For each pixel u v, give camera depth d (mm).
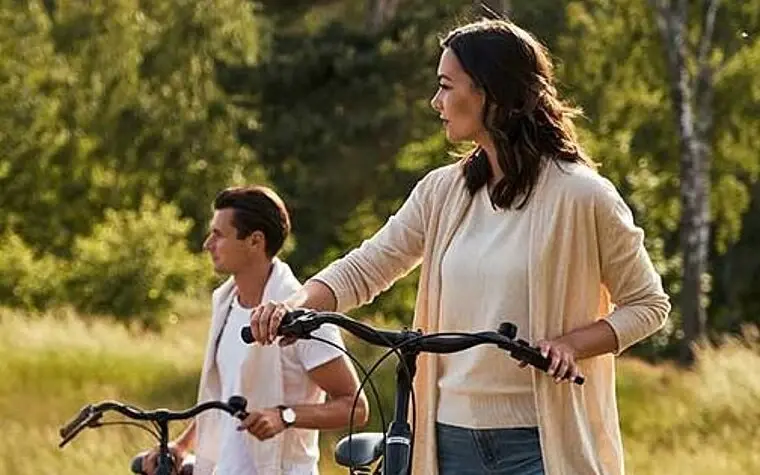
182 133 52844
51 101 47969
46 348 25797
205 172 53156
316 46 62375
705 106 37906
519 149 6539
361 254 6988
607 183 6562
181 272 39688
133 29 52250
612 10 40719
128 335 30312
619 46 40312
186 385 23891
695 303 36938
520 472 6555
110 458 15547
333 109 61062
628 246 6539
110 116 51531
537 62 6574
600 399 6629
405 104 60438
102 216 48625
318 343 8164
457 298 6656
